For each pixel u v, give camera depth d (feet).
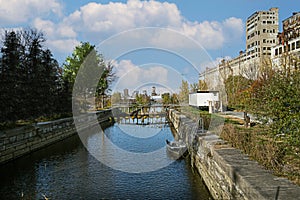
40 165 35.53
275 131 18.99
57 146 48.98
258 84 46.37
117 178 28.60
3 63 42.19
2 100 41.11
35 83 51.13
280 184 14.25
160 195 24.16
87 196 24.53
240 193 15.67
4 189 26.96
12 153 36.86
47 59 58.13
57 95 62.59
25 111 47.11
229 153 21.49
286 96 18.15
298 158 18.51
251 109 29.63
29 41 53.67
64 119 56.80
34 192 26.00
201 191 24.99
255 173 16.19
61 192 25.72
